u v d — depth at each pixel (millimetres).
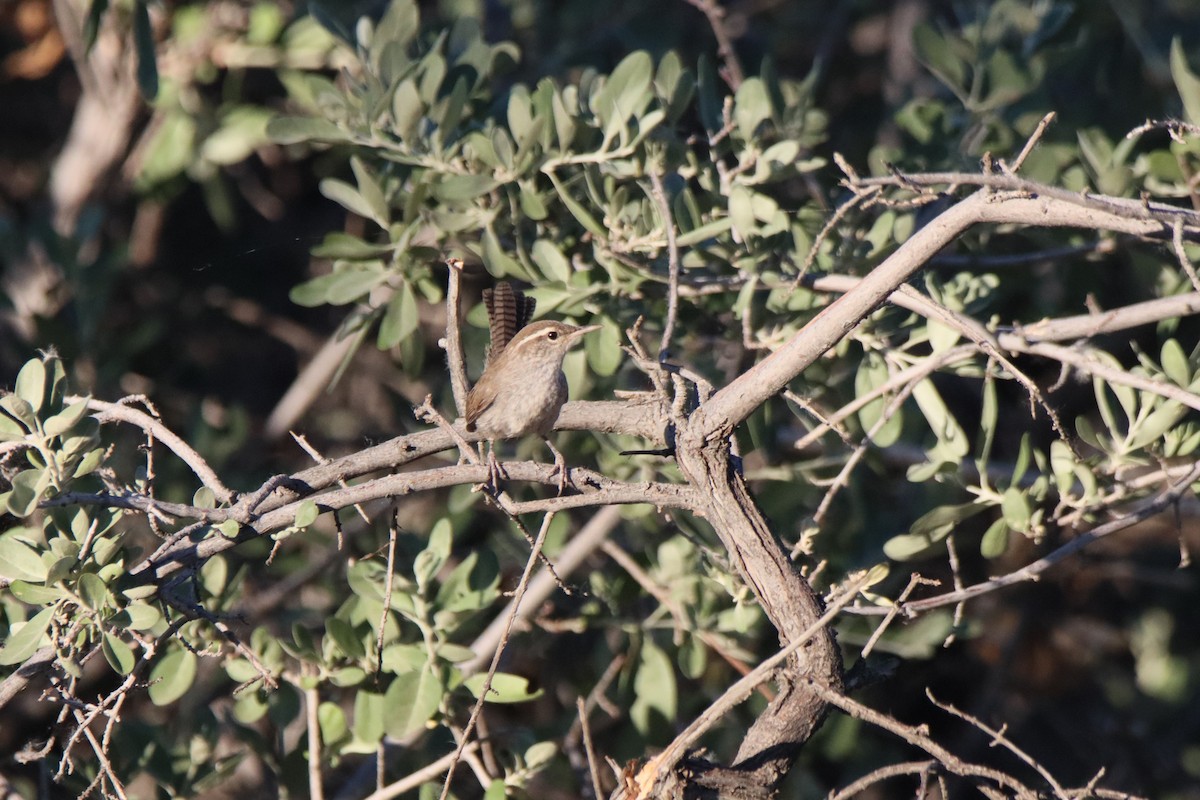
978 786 7562
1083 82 14086
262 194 16594
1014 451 14055
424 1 15844
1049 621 14531
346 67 12180
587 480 7977
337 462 8102
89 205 15445
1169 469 9047
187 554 7930
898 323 9883
